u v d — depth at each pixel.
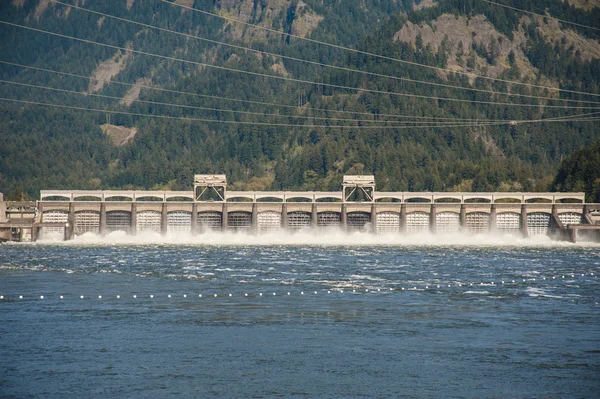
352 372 188.38
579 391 176.88
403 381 182.38
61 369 189.75
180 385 179.12
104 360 196.88
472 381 182.62
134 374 186.38
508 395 174.38
